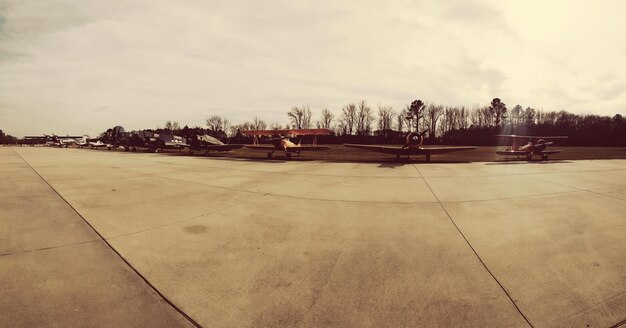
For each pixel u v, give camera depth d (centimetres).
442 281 259
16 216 448
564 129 6531
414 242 353
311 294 237
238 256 308
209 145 2166
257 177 936
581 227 405
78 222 420
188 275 265
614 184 759
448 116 7794
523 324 201
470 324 202
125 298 226
